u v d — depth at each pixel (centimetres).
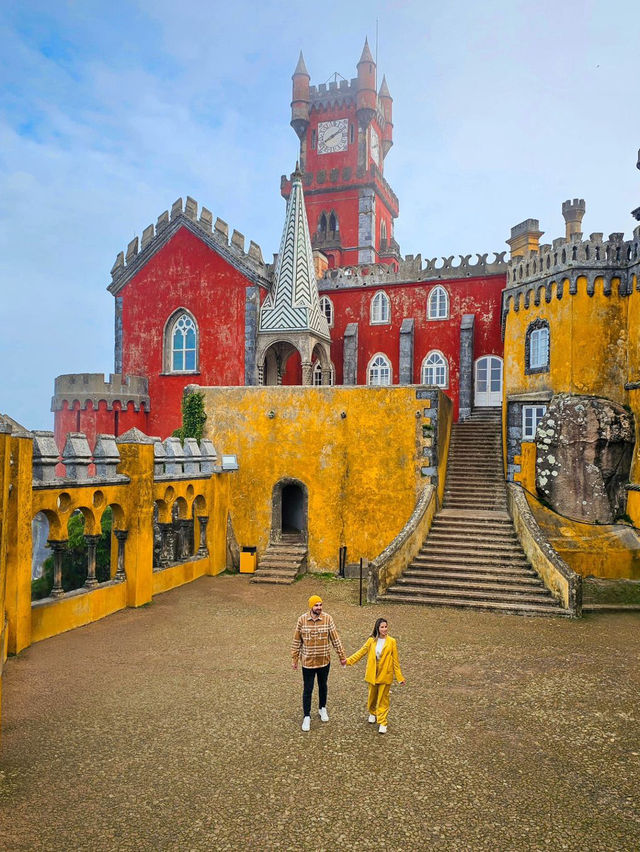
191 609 1590
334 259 5041
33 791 734
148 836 650
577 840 646
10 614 1202
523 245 3145
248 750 838
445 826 668
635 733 897
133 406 3334
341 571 2078
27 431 1252
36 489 1280
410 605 1638
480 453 2542
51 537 1388
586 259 2175
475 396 3228
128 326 3469
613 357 2162
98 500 1493
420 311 3341
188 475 1902
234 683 1081
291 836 651
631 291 2120
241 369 3225
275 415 2170
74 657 1200
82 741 860
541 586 1669
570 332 2188
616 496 2127
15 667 1138
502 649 1275
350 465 2114
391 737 878
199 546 2062
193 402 2242
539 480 2208
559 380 2231
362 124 5166
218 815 688
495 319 3212
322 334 3086
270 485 2170
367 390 2108
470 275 3238
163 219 3391
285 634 1381
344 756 823
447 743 861
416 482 2062
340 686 1081
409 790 739
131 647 1271
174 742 859
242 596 1747
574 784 757
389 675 888
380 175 5338
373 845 636
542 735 888
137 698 1010
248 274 3216
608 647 1293
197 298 3319
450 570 1769
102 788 741
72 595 1400
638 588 1692
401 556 1755
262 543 2167
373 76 5188
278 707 981
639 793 739
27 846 631
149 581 1647
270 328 2962
